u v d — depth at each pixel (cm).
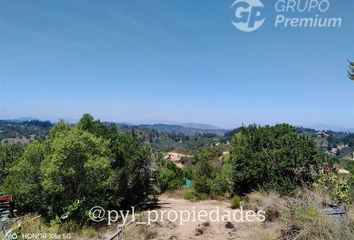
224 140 14225
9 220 1162
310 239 703
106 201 1381
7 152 1909
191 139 18512
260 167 1631
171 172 2781
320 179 1147
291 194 1153
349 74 727
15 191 1405
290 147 1552
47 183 1247
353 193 997
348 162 1338
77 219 1238
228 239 970
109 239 1023
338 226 681
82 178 1304
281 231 803
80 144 1277
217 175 2320
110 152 1518
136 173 1652
